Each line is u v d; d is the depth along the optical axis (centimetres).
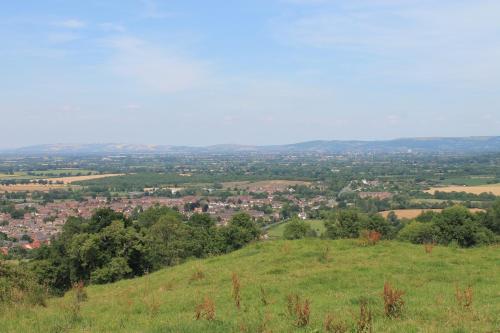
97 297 2309
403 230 5769
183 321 1375
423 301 1468
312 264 2253
